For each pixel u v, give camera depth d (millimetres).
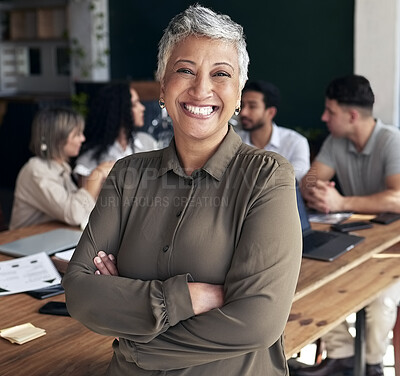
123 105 3615
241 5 6359
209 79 1443
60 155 3154
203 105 1442
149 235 1492
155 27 7180
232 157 1494
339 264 2340
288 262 1383
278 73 6234
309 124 6133
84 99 6379
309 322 2334
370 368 2893
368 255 2477
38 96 8164
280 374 1527
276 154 1486
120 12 7461
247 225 1404
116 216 1583
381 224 2930
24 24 8516
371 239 2670
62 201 3049
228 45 1452
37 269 2350
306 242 2576
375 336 2855
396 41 5168
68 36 7863
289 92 6203
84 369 1671
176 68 1455
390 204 3104
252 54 6367
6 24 8680
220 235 1427
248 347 1359
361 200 3150
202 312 1383
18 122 7516
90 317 1462
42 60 8508
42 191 3074
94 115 3646
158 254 1471
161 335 1411
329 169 3500
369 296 2553
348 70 5809
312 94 6062
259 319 1346
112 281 1453
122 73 7598
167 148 1560
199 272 1425
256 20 6285
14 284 2225
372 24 5258
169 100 1472
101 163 3559
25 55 8719
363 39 5316
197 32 1440
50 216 3178
